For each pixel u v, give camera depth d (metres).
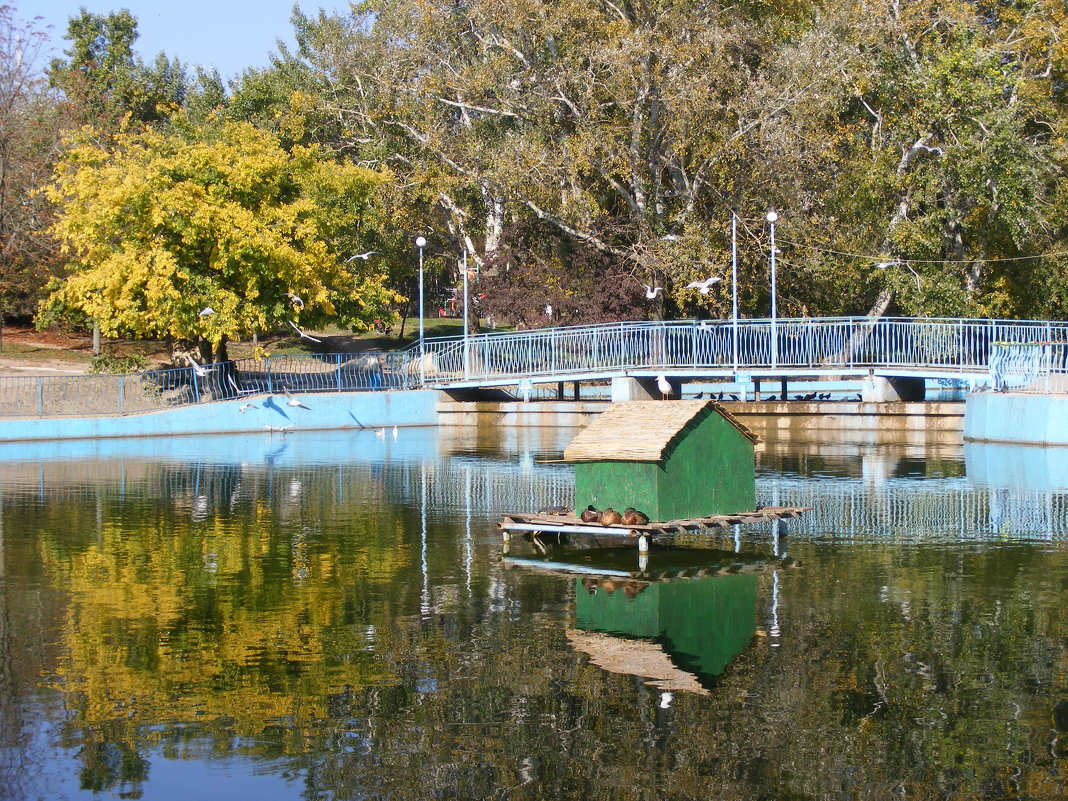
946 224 50.19
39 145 54.62
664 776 10.56
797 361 43.88
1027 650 13.95
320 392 46.00
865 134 50.53
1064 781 10.43
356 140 57.84
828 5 49.25
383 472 31.67
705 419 19.78
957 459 33.44
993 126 45.00
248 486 28.61
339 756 11.03
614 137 47.03
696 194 48.09
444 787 10.42
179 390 44.03
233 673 13.30
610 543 20.69
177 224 39.91
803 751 11.04
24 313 55.84
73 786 10.45
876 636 14.55
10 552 20.02
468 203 57.50
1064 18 51.31
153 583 17.61
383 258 55.47
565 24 47.06
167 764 10.90
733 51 48.91
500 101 51.47
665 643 14.32
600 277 49.19
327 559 19.33
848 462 33.06
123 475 30.98
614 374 44.53
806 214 49.00
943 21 48.59
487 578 17.83
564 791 10.27
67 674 13.28
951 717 11.85
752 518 19.61
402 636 14.72
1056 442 35.22
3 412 41.41
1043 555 19.28
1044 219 46.56
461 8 54.00
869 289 51.16
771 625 15.10
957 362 41.59
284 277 41.97
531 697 12.49
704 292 39.47
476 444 40.16
